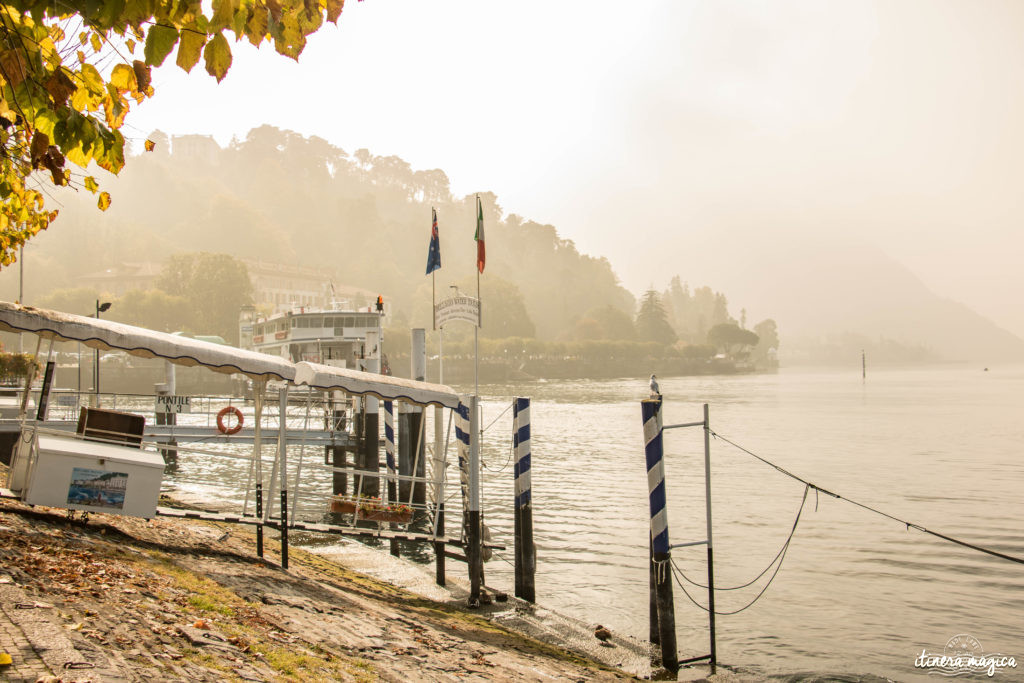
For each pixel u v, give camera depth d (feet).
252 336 247.29
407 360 584.81
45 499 43.04
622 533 88.48
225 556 48.96
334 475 108.06
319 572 56.44
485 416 266.98
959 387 558.97
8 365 115.03
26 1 14.82
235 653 28.53
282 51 15.58
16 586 28.76
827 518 96.99
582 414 279.08
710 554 50.67
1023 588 67.36
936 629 57.41
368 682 29.71
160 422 108.88
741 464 149.69
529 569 60.08
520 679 37.22
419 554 77.87
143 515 45.47
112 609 29.43
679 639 55.21
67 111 16.40
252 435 104.73
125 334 50.67
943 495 115.34
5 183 24.27
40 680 20.25
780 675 48.34
